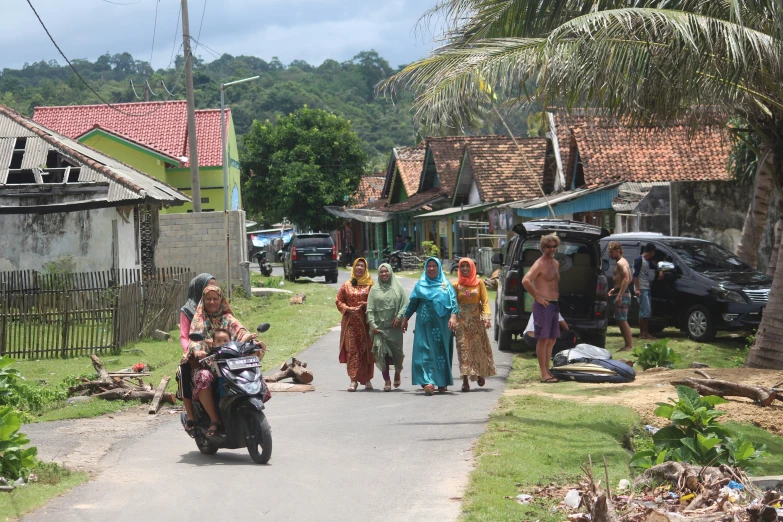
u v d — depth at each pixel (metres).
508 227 54.19
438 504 10.79
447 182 72.81
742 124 29.80
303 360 25.36
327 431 15.66
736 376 19.44
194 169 47.94
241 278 48.53
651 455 12.78
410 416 16.78
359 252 110.38
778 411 17.08
